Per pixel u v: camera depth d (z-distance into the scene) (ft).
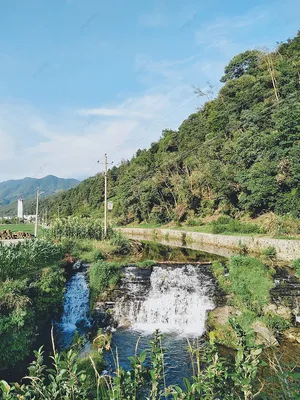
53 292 45.85
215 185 137.59
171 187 180.75
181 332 45.42
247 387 10.34
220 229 109.50
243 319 42.45
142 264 60.70
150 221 193.67
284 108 109.70
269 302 45.98
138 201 204.44
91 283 54.49
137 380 10.90
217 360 11.55
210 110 212.43
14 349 33.04
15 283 40.75
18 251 49.01
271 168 95.35
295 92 124.67
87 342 40.83
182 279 56.34
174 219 169.17
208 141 173.68
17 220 283.59
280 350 36.01
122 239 88.94
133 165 277.03
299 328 41.19
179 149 218.38
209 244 109.60
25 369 33.60
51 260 57.26
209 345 13.17
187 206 161.58
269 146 101.45
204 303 50.21
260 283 47.78
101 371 32.30
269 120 130.82
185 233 131.13
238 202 124.36
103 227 96.99
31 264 50.72
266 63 183.73
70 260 63.05
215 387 10.94
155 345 11.81
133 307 50.83
